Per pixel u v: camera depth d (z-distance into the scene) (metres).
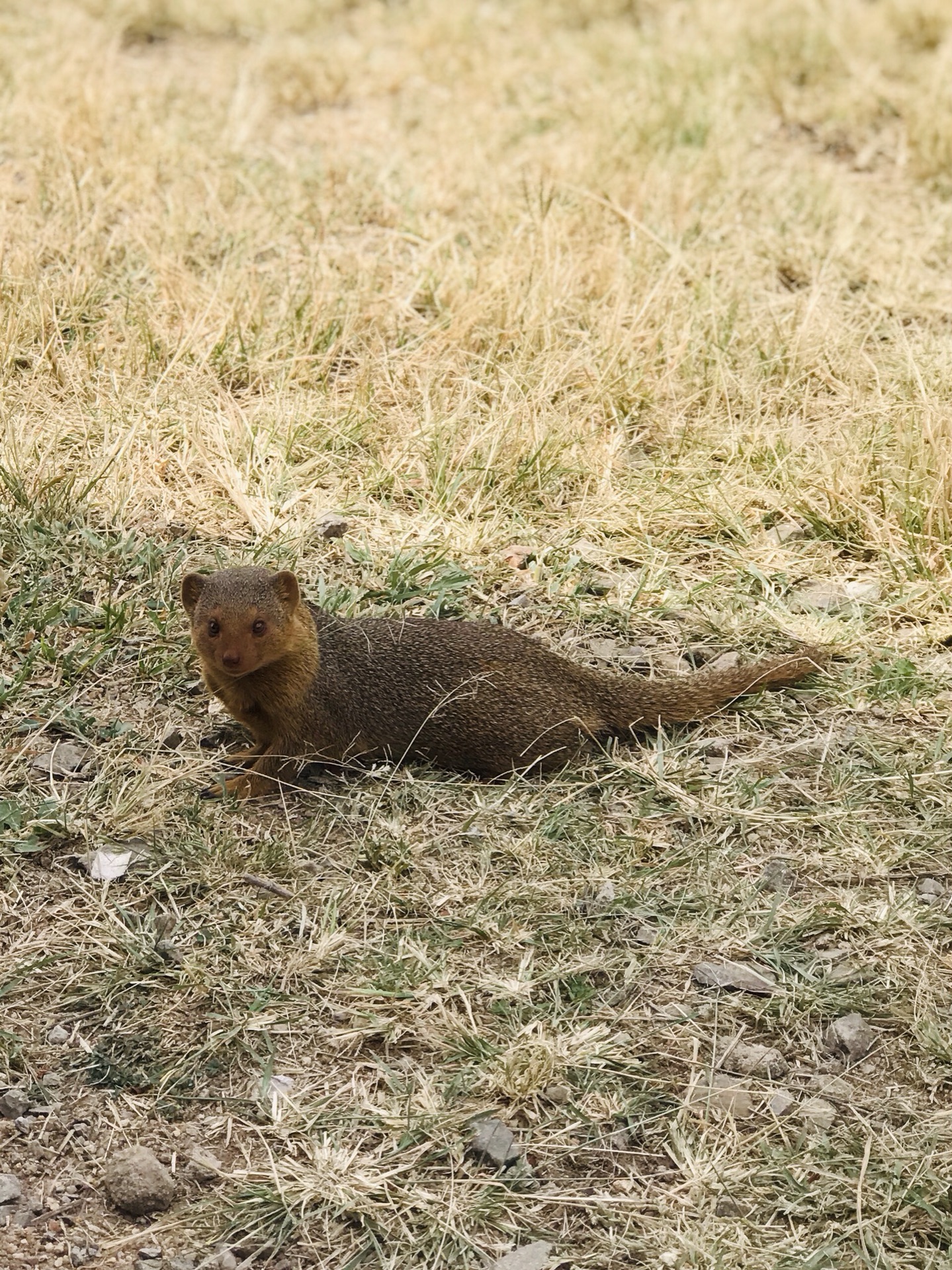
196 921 6.67
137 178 14.45
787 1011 6.25
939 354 11.89
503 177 15.03
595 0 21.41
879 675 8.54
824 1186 5.46
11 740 7.77
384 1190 5.38
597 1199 5.39
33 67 17.61
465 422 10.86
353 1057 6.02
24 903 6.75
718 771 7.83
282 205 14.40
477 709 7.72
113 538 9.47
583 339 11.95
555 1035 6.09
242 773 7.68
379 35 20.75
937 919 6.74
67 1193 5.41
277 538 9.59
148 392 11.05
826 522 9.98
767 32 19.50
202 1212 5.34
